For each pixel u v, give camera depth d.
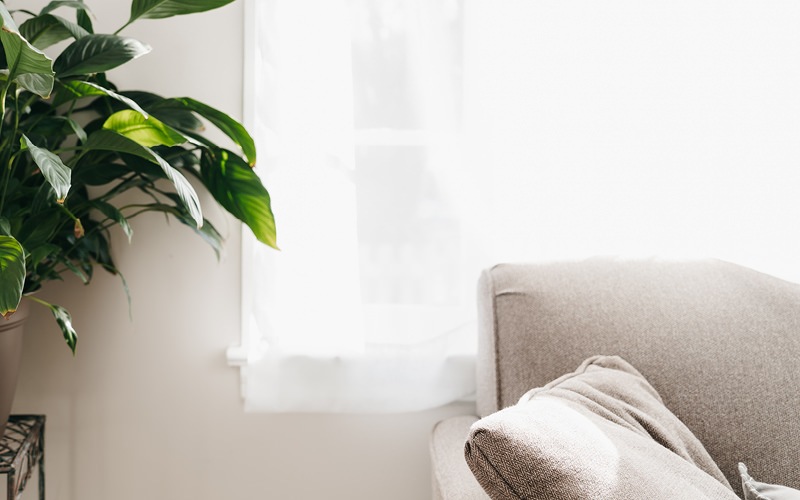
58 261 1.32
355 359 1.46
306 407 1.47
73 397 1.52
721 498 0.82
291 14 1.42
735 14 1.46
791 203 1.50
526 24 1.44
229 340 1.52
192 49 1.47
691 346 1.16
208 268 1.50
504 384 1.20
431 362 1.46
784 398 1.12
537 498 0.70
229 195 1.31
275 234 1.32
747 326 1.17
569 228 1.48
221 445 1.54
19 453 1.25
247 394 1.46
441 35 1.42
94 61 1.11
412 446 1.53
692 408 1.12
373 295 1.46
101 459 1.53
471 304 1.47
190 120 1.37
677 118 1.47
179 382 1.53
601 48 1.45
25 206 1.29
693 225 1.50
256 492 1.55
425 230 1.45
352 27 1.42
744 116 1.48
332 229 1.45
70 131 1.31
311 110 1.43
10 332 1.18
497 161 1.45
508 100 1.44
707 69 1.47
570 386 0.98
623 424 0.90
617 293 1.22
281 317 1.45
